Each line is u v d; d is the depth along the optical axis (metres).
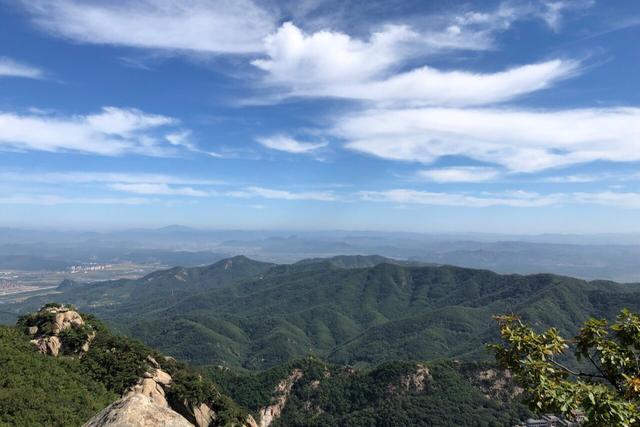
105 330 76.75
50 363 60.47
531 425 114.06
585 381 13.56
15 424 43.44
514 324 15.30
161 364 70.88
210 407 64.50
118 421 9.63
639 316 14.17
